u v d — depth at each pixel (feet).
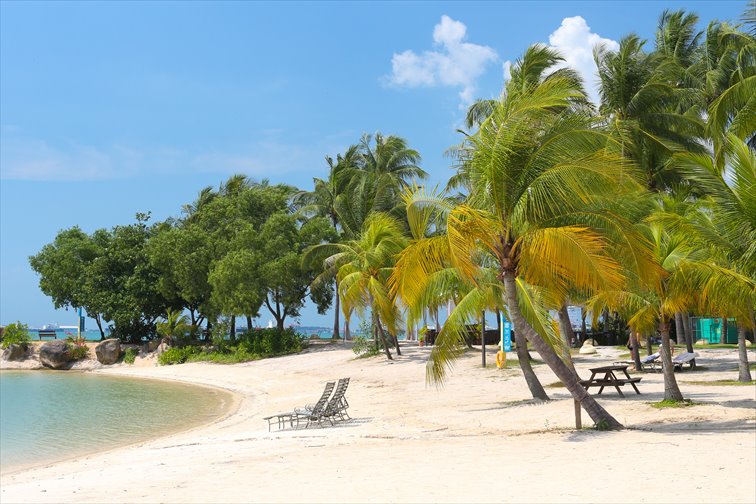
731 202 44.06
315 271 159.22
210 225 174.29
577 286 48.55
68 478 38.37
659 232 50.19
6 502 30.40
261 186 198.18
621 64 103.40
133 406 90.99
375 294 104.58
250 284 147.95
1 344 188.55
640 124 102.17
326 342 165.68
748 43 99.91
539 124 41.39
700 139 104.53
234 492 28.22
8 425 74.64
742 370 67.87
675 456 31.83
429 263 46.06
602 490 25.26
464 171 45.88
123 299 182.50
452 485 27.37
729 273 45.09
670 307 50.42
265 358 149.89
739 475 27.14
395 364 110.42
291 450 41.57
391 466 32.86
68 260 191.62
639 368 84.99
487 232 42.88
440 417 55.42
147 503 26.76
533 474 28.91
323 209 176.24
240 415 76.64
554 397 62.75
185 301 190.49
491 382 80.07
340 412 62.64
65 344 181.68
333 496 26.27
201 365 152.97
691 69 120.06
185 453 45.24
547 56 100.58
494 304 57.16
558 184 40.63
